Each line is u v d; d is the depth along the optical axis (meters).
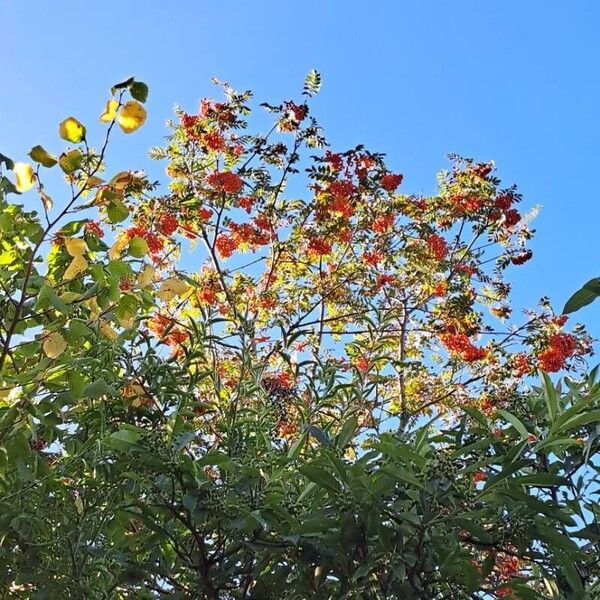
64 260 3.77
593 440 3.22
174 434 3.11
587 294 2.24
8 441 3.28
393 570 2.77
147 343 3.73
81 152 3.07
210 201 9.03
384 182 9.02
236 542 3.16
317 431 3.27
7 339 3.27
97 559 3.34
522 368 8.56
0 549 3.29
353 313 8.88
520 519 2.90
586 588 3.12
